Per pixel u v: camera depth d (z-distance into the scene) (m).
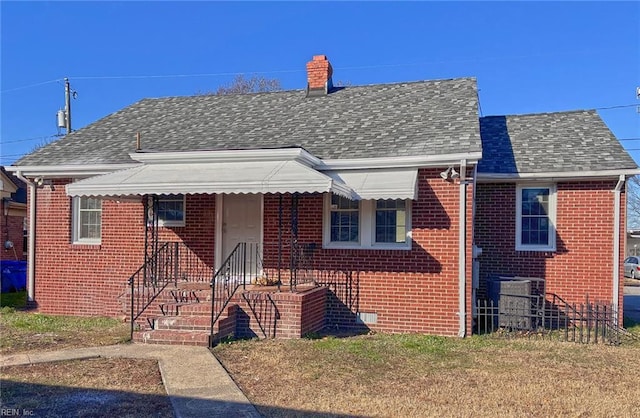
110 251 16.12
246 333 12.44
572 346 11.87
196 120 18.52
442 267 13.43
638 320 17.30
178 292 13.37
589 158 15.27
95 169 15.63
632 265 42.28
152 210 15.20
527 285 14.12
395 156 13.46
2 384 8.65
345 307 14.13
